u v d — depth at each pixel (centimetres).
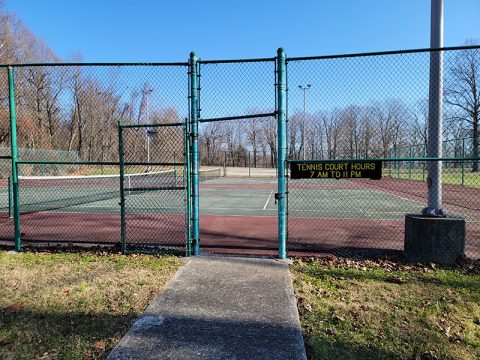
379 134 2138
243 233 935
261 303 454
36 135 3531
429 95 642
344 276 555
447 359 345
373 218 1199
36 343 363
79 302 455
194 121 646
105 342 365
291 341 368
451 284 523
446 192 2191
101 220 1127
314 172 623
